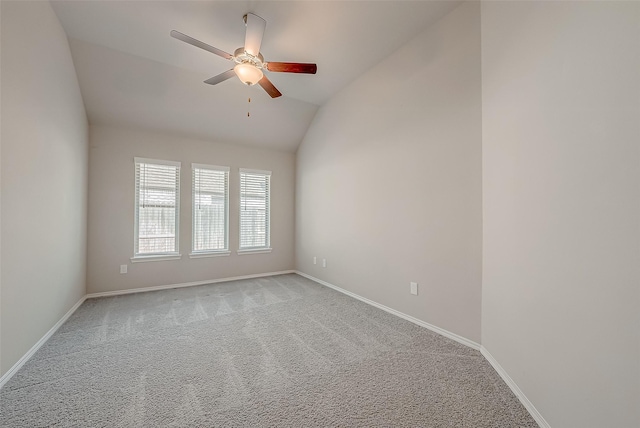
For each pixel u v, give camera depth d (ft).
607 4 3.14
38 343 6.99
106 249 12.07
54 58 7.87
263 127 14.92
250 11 7.73
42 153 7.12
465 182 7.38
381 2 7.38
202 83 11.76
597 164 3.30
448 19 7.83
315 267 14.98
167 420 4.55
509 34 5.55
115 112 11.82
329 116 13.73
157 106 12.12
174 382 5.64
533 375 4.65
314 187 15.12
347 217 12.35
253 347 7.25
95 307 10.40
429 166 8.43
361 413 4.75
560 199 4.00
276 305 10.75
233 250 15.26
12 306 5.79
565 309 3.87
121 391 5.33
